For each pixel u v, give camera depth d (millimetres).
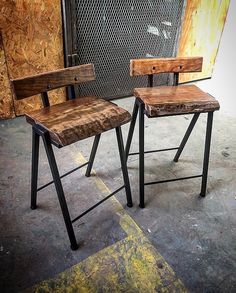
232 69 2988
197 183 1969
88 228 1572
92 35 2686
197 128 2732
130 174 2035
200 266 1382
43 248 1446
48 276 1312
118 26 2770
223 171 2113
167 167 2131
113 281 1300
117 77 3092
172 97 1495
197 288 1281
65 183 1910
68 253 1426
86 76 1500
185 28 3270
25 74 2590
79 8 2479
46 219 1623
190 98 1484
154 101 1429
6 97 2604
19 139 2404
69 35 2533
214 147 2418
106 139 2465
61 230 1558
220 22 3512
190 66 1683
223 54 3059
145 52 3115
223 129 2736
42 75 1310
